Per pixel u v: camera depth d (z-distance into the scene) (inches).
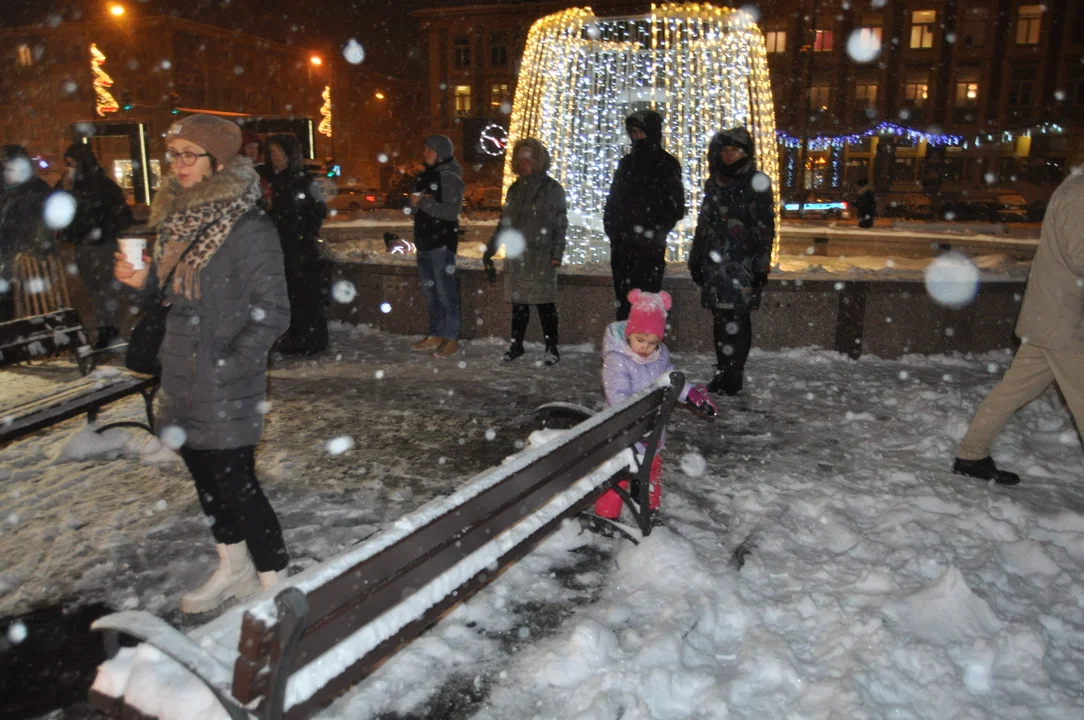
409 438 197.8
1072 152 1579.7
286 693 67.2
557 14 400.8
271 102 2306.8
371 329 330.0
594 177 397.7
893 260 510.3
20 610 118.0
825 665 106.7
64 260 399.5
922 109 1649.9
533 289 267.6
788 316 288.5
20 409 149.8
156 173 1471.5
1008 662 108.7
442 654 108.0
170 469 172.7
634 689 99.0
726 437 203.0
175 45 1987.0
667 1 403.2
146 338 112.3
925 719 97.0
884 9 1626.5
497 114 1990.7
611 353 140.3
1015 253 509.7
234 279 106.6
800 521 154.1
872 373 265.7
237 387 108.4
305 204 277.9
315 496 161.2
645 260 248.8
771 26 1685.5
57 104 2087.8
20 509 152.1
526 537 105.3
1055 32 1553.9
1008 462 186.9
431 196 275.3
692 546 133.9
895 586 126.9
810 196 1160.8
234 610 79.0
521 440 197.3
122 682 71.9
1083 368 155.1
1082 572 134.7
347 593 68.1
